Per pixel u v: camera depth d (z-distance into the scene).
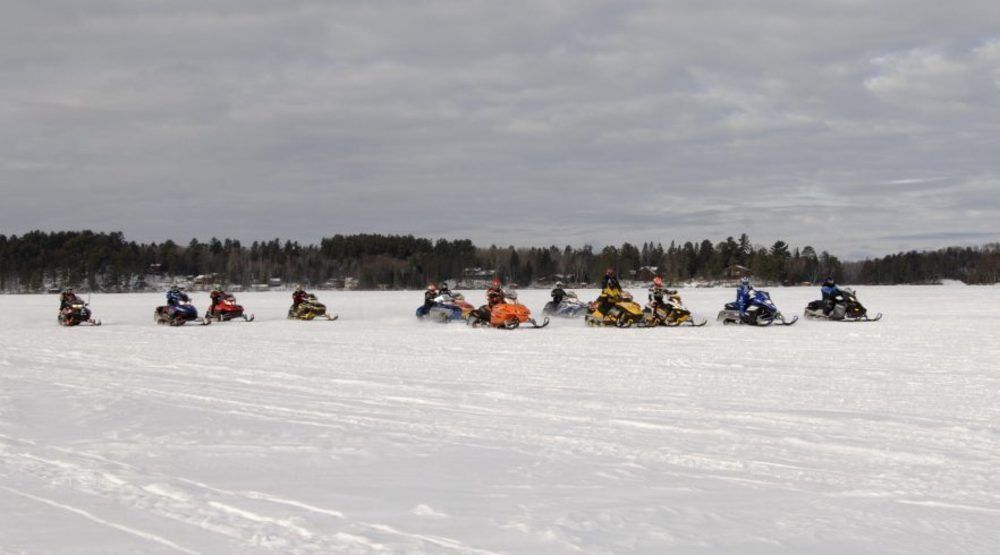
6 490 6.21
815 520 5.38
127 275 108.56
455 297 28.28
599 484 6.37
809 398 10.53
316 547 4.82
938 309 31.14
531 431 8.61
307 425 8.98
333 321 28.81
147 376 13.80
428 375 13.42
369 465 7.05
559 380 12.59
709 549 4.80
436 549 4.78
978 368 13.13
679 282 109.00
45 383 12.95
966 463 7.04
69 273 105.81
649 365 14.31
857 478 6.57
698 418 9.25
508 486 6.30
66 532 5.14
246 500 5.86
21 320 32.03
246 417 9.53
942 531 5.17
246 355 17.08
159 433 8.54
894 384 11.59
